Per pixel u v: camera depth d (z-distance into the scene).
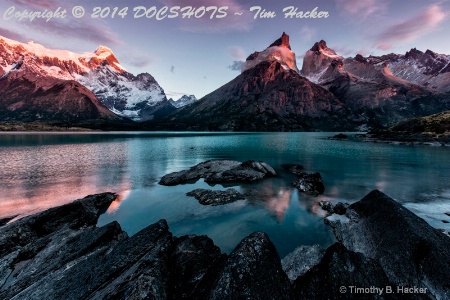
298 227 20.36
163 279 10.66
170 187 34.47
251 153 76.31
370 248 14.65
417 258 12.21
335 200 27.72
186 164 55.41
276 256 11.24
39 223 18.56
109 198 27.80
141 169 49.00
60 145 99.00
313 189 31.42
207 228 20.41
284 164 54.28
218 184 35.84
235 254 10.66
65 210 20.56
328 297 10.20
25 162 55.97
